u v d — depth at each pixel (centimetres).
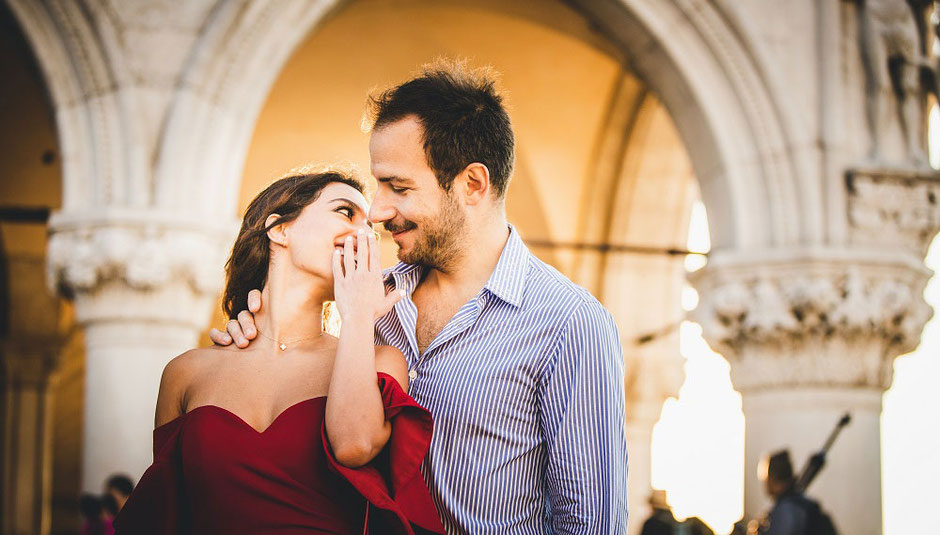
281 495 223
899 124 926
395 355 248
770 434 887
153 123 820
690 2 913
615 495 254
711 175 929
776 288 881
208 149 820
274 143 1374
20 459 1502
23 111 1282
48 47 819
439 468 252
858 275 877
